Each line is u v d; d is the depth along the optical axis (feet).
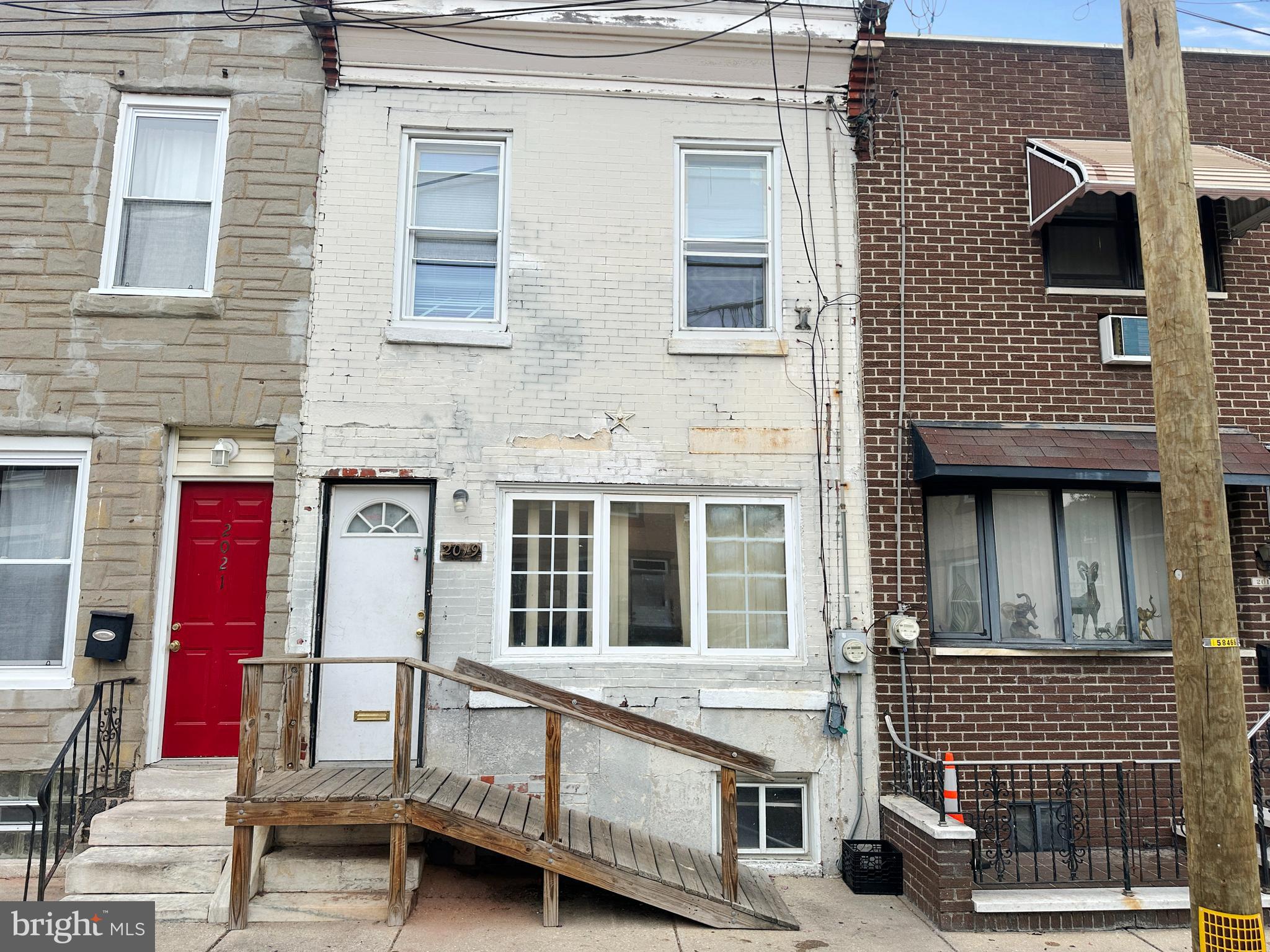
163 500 22.93
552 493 23.82
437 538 22.95
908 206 25.29
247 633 23.09
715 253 25.39
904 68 25.94
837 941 17.56
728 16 24.77
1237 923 12.91
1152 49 14.92
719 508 24.32
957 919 18.13
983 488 24.56
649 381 24.14
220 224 23.86
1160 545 25.18
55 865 18.56
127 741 21.65
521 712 22.25
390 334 23.53
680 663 23.04
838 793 22.49
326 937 17.33
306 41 24.63
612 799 21.99
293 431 22.98
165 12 24.27
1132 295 25.30
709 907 18.28
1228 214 25.88
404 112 24.59
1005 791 22.74
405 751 18.17
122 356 22.94
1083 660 23.43
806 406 24.26
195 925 17.90
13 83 23.82
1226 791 13.20
